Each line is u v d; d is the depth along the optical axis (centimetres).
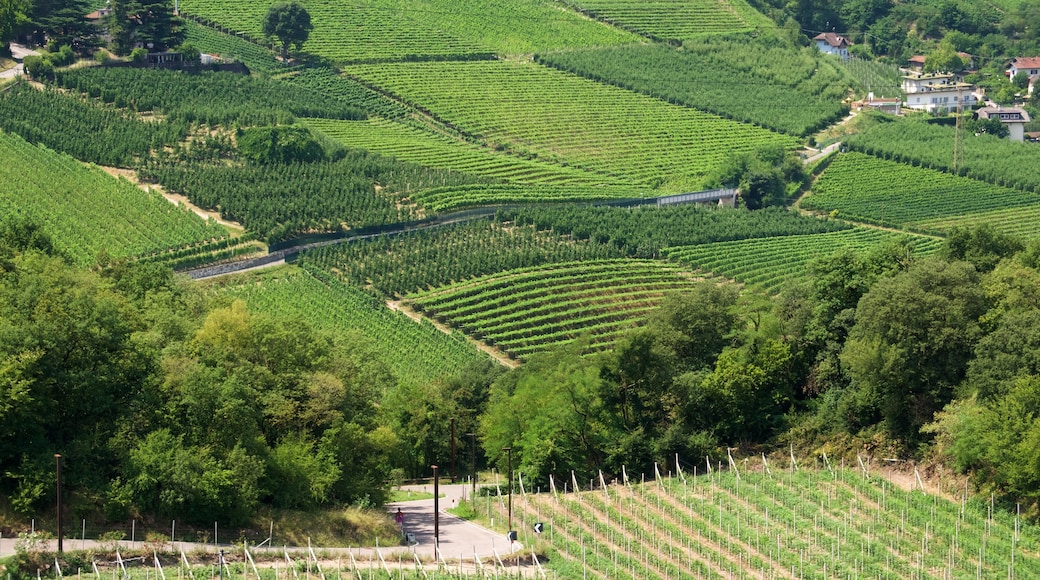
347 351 17038
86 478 11162
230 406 12006
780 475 13912
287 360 13500
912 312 14188
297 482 12300
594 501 13375
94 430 11669
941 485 13288
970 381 13850
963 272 14675
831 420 14762
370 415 14038
